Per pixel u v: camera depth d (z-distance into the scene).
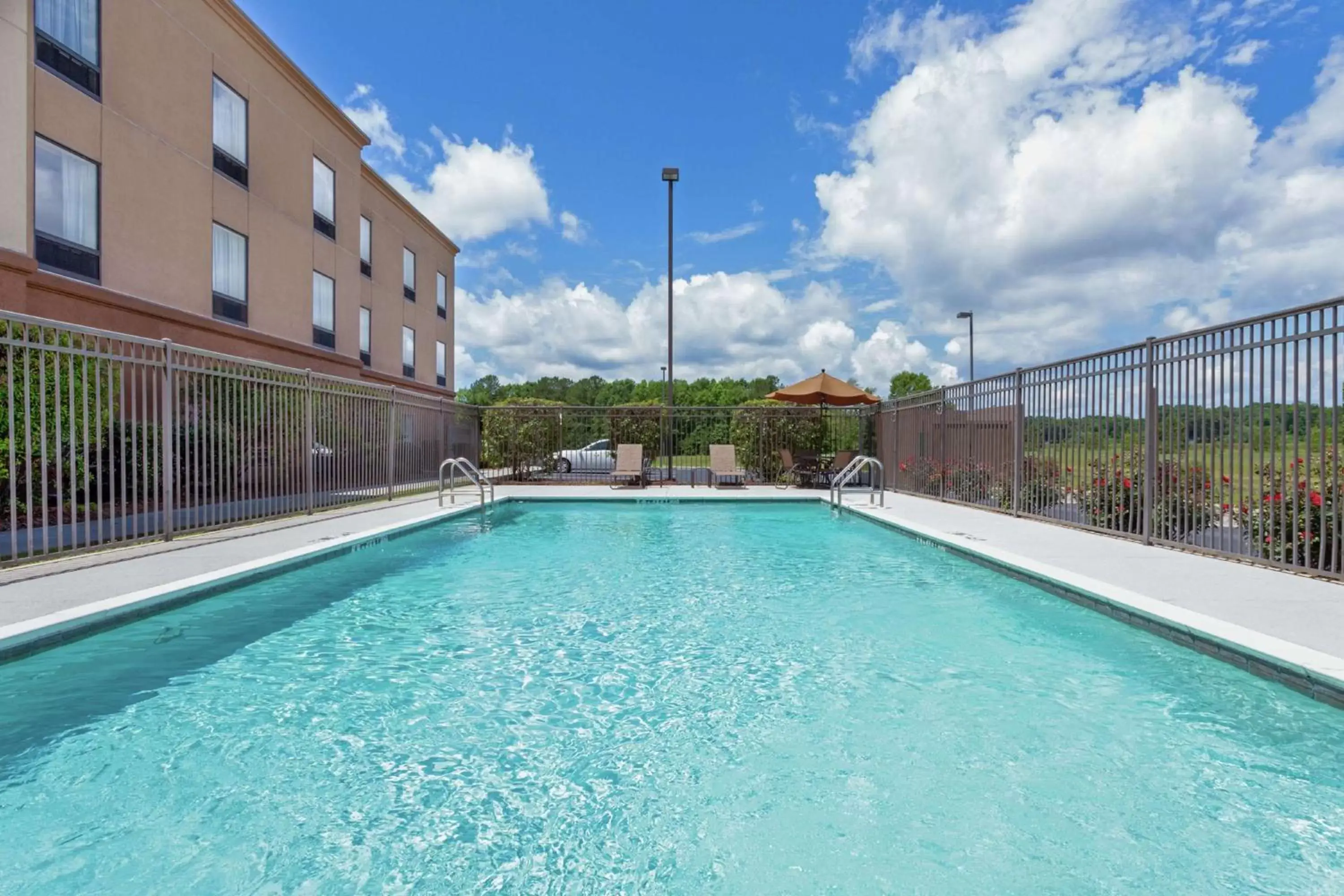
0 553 6.44
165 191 11.66
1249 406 5.94
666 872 2.21
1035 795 2.67
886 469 15.27
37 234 9.45
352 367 18.41
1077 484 8.52
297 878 2.16
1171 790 2.71
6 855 2.28
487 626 5.00
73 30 9.97
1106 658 4.29
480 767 2.92
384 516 9.98
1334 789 2.70
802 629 4.92
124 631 4.52
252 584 5.78
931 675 3.99
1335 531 5.21
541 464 17.78
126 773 2.85
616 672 4.07
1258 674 3.49
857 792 2.71
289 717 3.43
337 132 17.97
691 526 10.49
